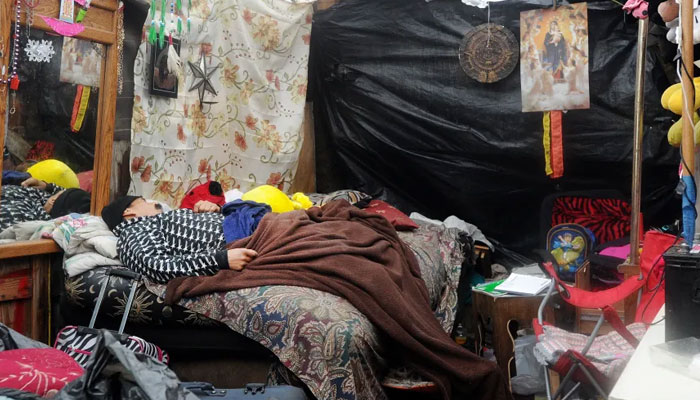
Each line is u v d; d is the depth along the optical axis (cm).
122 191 459
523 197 579
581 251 470
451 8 572
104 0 391
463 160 584
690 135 253
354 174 627
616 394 167
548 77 533
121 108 454
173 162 498
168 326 361
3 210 356
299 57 591
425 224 555
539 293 444
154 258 365
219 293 353
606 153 534
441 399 350
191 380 365
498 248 594
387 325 342
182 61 500
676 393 166
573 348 323
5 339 261
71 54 375
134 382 186
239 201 448
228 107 549
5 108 333
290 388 240
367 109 607
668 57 493
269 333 332
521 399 411
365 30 598
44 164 372
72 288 365
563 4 532
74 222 374
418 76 586
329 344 319
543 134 548
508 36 549
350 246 385
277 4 566
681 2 257
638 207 393
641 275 343
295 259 372
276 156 579
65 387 184
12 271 351
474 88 568
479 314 470
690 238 250
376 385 332
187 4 492
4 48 328
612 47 525
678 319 205
